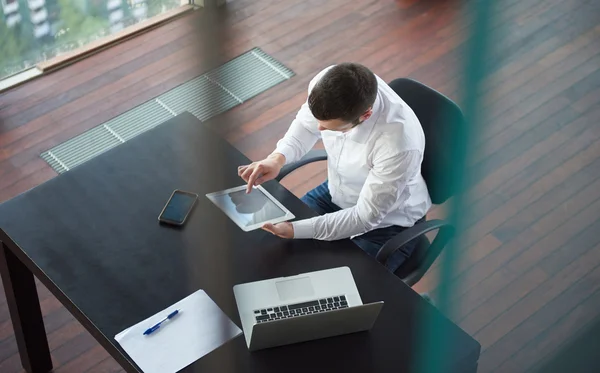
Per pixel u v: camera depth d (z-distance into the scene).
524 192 3.25
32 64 3.79
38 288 2.88
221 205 2.21
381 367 1.82
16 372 2.62
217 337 1.86
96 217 2.16
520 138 3.48
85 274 2.01
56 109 3.62
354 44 4.03
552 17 4.14
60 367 2.64
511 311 2.83
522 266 2.98
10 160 3.37
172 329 1.88
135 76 3.80
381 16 4.21
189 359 1.82
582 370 0.75
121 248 2.08
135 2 3.98
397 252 2.34
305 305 1.95
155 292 1.98
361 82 2.00
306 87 3.78
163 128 2.45
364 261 2.09
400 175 2.19
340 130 2.11
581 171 3.36
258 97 3.70
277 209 2.23
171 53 3.93
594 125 3.57
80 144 3.46
